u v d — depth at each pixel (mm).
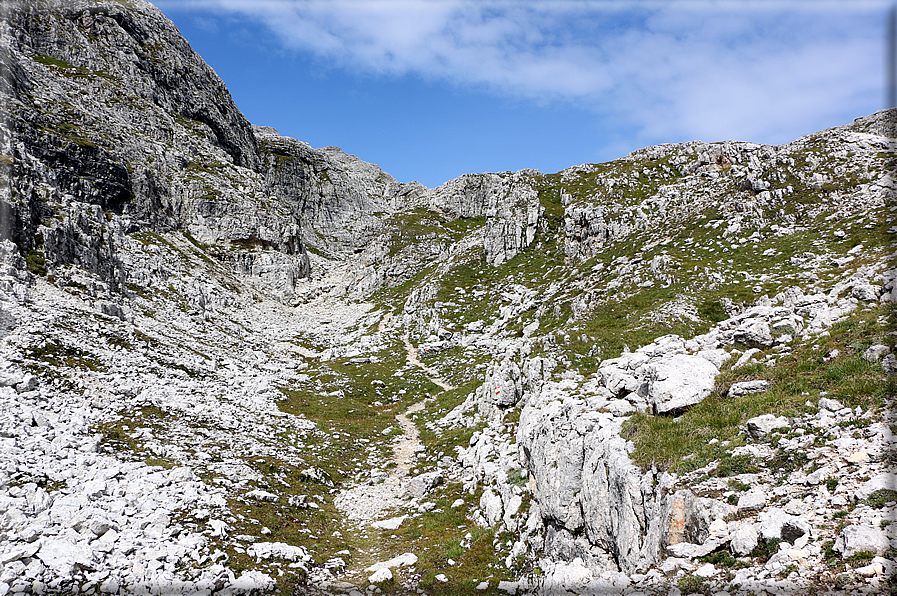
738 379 18469
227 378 46344
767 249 49906
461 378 55500
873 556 9664
